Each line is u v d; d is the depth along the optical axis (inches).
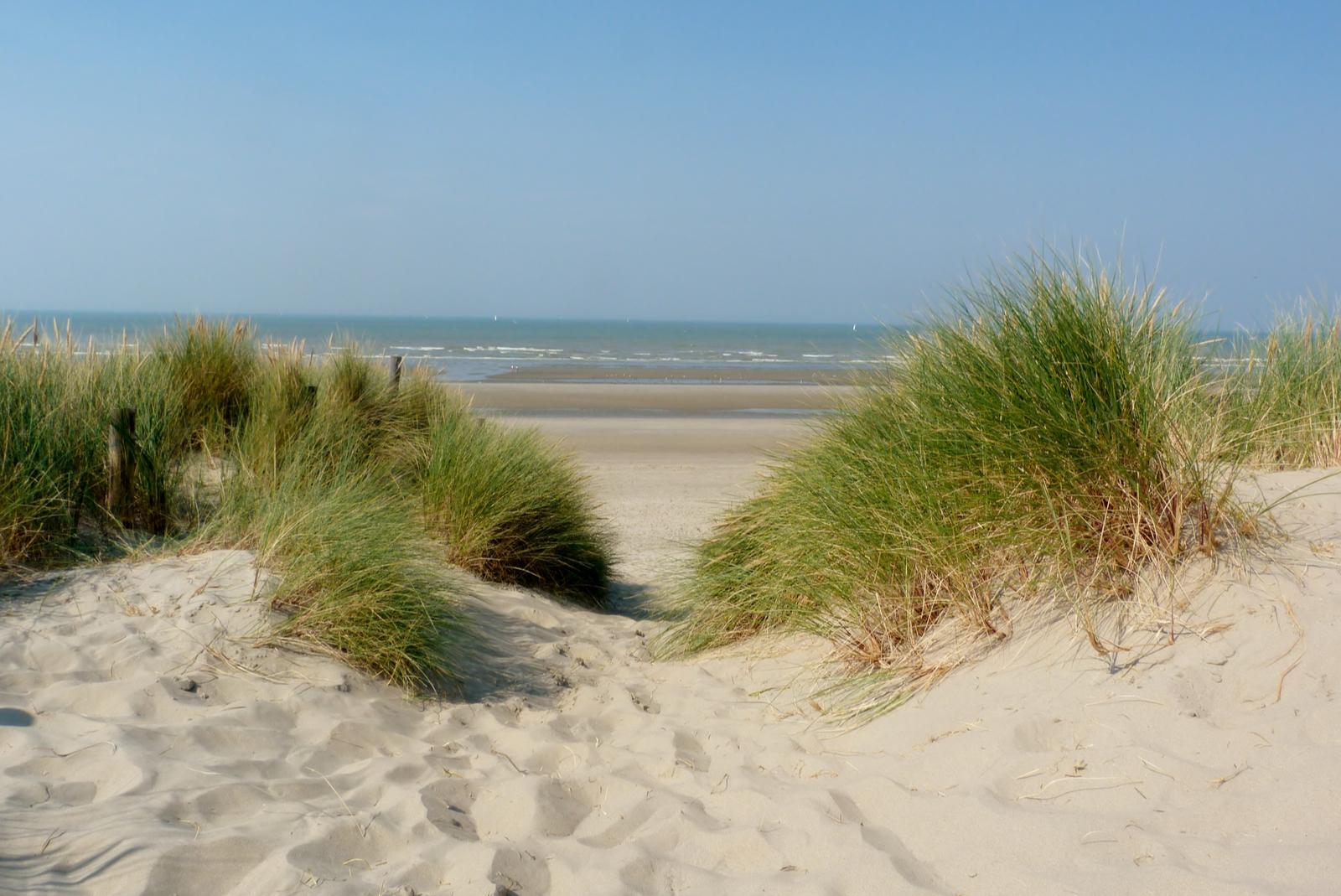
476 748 133.7
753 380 1353.3
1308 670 94.3
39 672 133.6
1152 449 120.9
